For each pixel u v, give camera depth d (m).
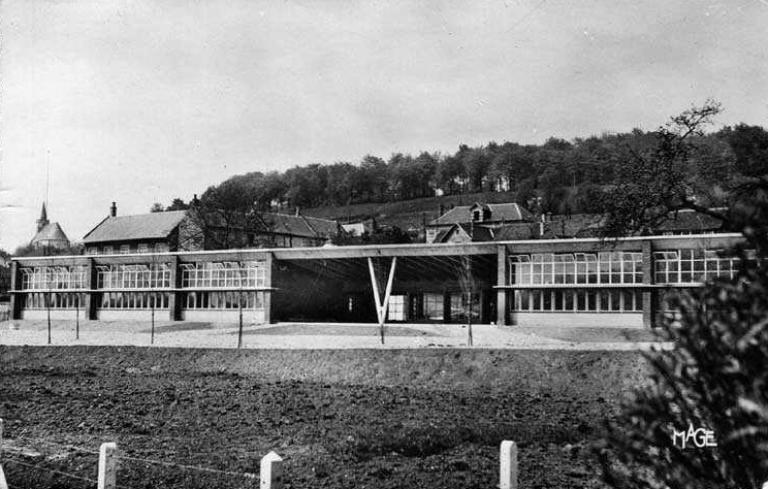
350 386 36.97
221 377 40.50
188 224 96.31
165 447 20.66
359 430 23.42
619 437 6.54
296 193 188.88
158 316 65.31
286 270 61.75
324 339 49.50
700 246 44.03
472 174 175.75
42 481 16.27
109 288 68.00
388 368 39.81
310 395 33.06
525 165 165.62
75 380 38.88
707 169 26.59
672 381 6.02
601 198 27.36
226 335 53.50
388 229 109.12
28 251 106.75
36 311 72.00
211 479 16.48
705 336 5.72
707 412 5.90
